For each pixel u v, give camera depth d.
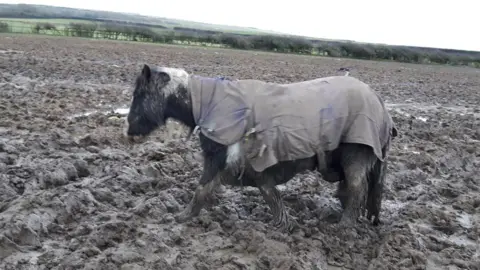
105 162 4.18
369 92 3.22
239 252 2.95
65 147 4.55
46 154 4.27
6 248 2.74
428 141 6.05
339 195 3.54
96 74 9.66
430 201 4.10
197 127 3.16
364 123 3.12
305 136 3.05
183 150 4.68
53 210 3.18
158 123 3.26
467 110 9.11
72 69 10.08
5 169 3.79
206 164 3.20
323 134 3.08
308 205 3.74
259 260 2.84
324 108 3.10
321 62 19.20
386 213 3.82
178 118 3.26
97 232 2.92
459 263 3.07
